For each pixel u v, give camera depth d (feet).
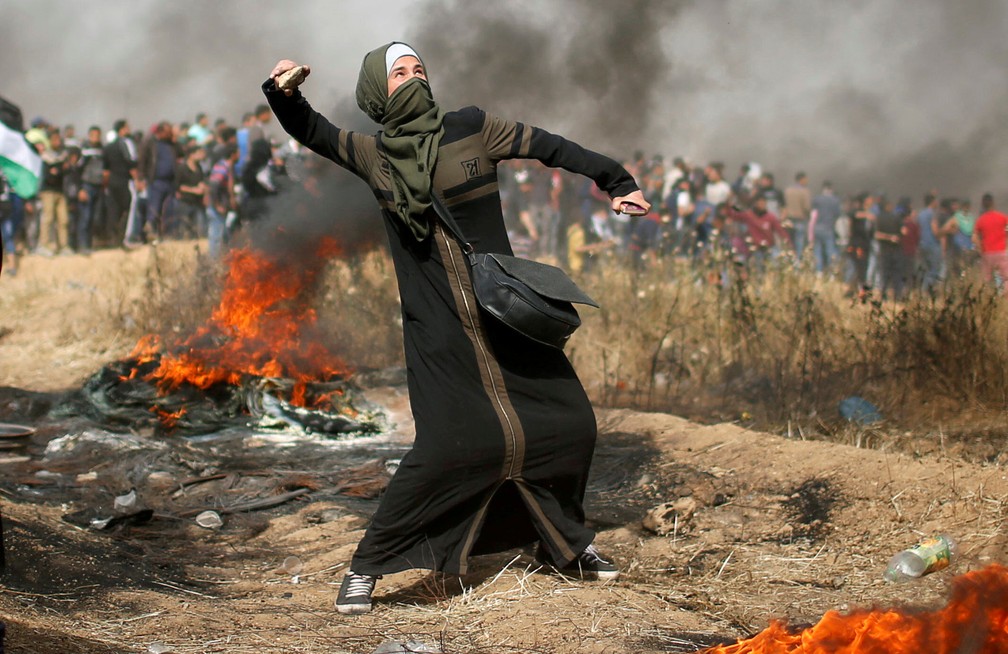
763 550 15.07
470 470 12.62
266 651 11.34
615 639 11.60
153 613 12.69
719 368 27.61
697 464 19.04
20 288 37.22
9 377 27.81
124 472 19.53
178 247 42.14
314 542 16.46
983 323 24.22
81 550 14.97
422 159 12.35
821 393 23.76
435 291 12.73
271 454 21.17
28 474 19.26
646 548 15.35
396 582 14.02
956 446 19.63
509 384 12.75
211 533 16.96
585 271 40.78
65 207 48.47
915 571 13.38
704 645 11.46
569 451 12.96
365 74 12.85
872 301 26.12
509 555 14.80
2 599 12.41
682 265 35.32
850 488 16.61
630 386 27.53
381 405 24.97
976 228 42.04
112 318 32.58
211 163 48.29
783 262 35.29
